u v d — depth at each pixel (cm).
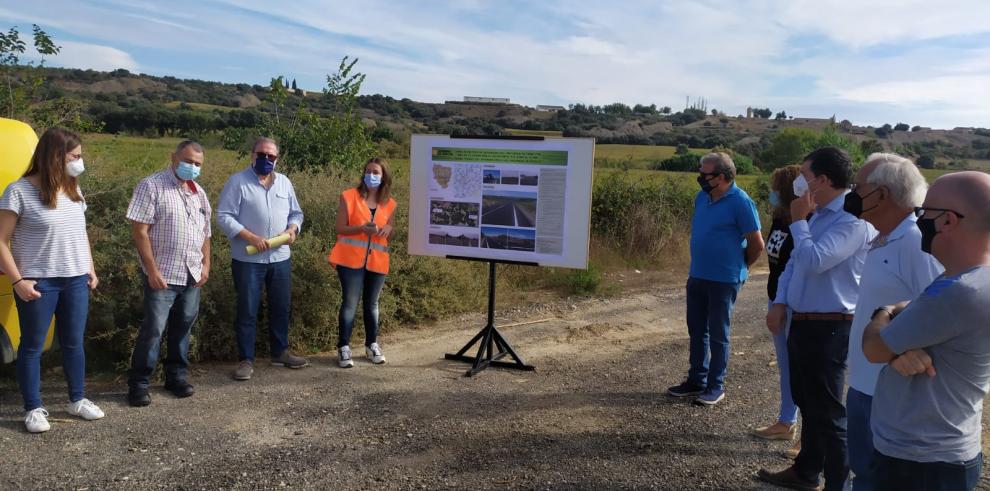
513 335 757
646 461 429
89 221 623
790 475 395
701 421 503
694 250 543
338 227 610
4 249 425
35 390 450
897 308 241
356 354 662
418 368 624
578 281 993
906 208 270
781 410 470
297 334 668
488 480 396
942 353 217
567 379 602
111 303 577
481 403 532
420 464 416
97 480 383
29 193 435
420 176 634
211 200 703
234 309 625
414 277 796
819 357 359
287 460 418
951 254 215
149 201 489
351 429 471
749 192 1698
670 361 668
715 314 531
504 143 600
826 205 360
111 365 589
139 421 475
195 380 568
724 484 399
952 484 221
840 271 357
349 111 1153
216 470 401
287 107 1161
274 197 573
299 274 677
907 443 225
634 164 2339
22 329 443
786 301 404
